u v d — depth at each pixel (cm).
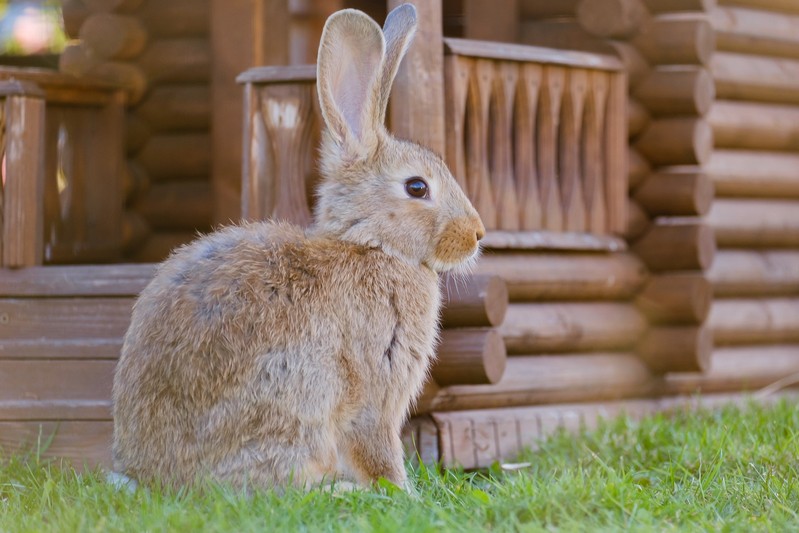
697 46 1223
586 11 1226
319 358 705
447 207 772
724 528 602
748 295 1360
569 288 1138
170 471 704
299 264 727
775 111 1409
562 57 1114
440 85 986
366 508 648
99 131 1268
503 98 1072
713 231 1285
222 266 719
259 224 777
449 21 1675
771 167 1388
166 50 1320
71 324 941
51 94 1212
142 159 1342
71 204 1252
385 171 768
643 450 931
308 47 1675
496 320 964
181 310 710
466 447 1001
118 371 740
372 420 731
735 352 1327
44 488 701
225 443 693
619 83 1177
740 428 970
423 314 757
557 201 1126
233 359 693
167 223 1337
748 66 1381
